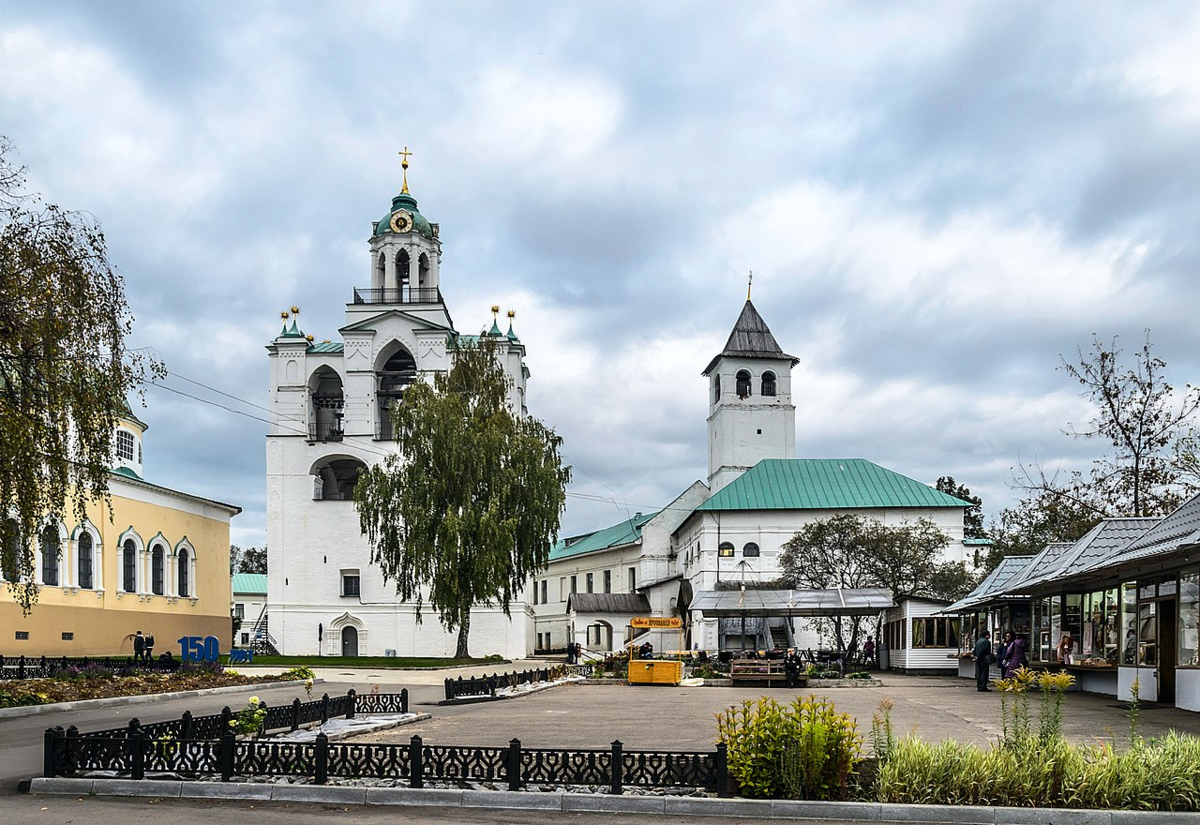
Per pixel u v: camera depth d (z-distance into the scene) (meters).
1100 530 28.98
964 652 43.62
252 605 117.12
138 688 29.00
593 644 88.94
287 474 72.69
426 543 51.12
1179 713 21.31
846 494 76.50
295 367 73.69
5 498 21.73
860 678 38.75
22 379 21.64
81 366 22.12
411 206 77.88
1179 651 22.53
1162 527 24.11
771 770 12.05
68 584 48.81
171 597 59.22
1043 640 33.94
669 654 53.41
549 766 12.67
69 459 23.42
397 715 21.64
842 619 66.44
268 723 17.28
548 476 54.03
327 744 13.07
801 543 62.78
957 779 11.78
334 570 71.50
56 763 13.16
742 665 39.56
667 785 12.43
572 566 112.38
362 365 72.75
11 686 26.89
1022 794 11.64
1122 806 11.41
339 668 46.28
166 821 11.01
